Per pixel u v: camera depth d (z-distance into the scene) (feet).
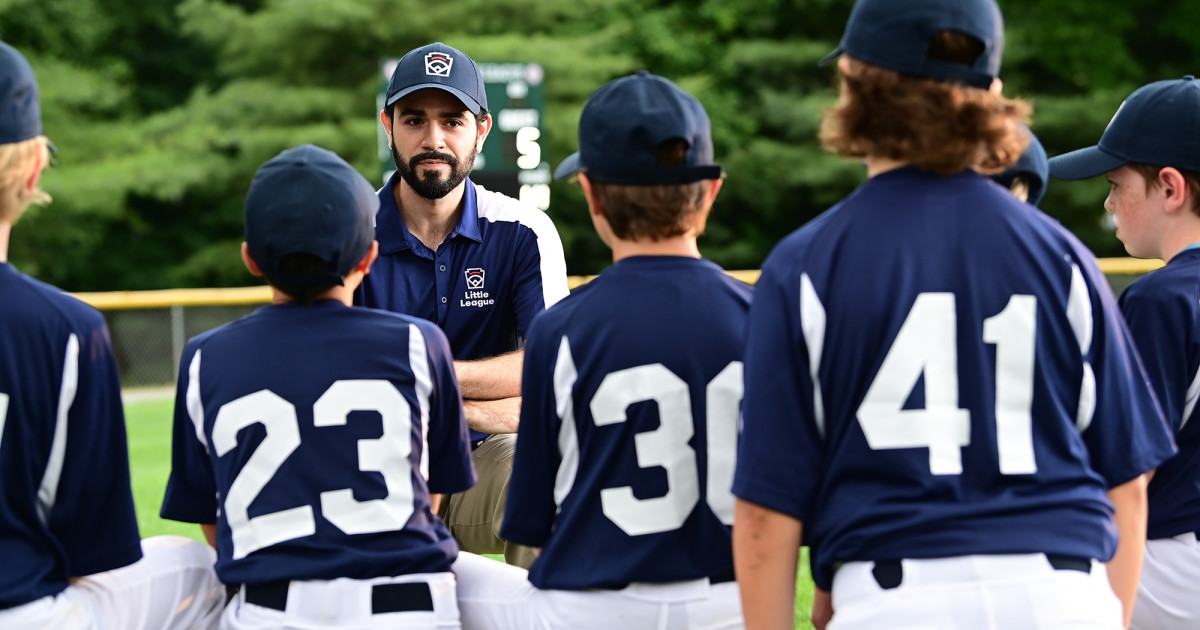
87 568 14.75
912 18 12.25
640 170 14.11
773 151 135.03
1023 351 11.98
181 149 128.57
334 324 15.17
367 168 121.60
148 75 147.02
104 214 126.72
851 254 12.27
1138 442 12.79
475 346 23.50
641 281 14.40
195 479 15.69
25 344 13.88
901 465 11.88
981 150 12.47
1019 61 135.13
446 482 16.10
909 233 12.23
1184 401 16.44
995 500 11.79
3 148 13.98
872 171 13.10
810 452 12.41
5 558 13.75
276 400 14.71
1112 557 12.63
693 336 14.16
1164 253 17.56
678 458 14.06
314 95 127.34
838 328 12.14
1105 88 132.46
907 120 12.25
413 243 22.82
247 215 15.01
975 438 11.87
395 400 14.96
